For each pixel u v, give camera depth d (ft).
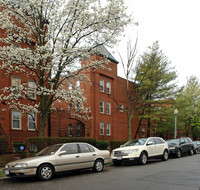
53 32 51.29
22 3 49.37
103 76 94.38
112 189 23.04
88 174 34.09
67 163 31.91
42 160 29.63
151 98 90.33
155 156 48.14
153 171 34.68
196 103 109.09
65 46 49.42
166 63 89.76
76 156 33.24
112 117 96.68
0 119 57.41
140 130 114.83
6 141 45.65
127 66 63.00
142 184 24.99
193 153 72.84
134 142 48.49
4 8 51.52
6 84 60.29
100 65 54.29
